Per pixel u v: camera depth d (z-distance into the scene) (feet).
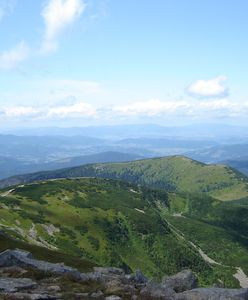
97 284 126.72
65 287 117.70
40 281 125.49
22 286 113.60
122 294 110.32
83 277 134.21
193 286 136.46
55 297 103.24
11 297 99.40
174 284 135.44
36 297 100.78
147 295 110.93
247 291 114.01
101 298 105.81
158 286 117.19
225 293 112.06
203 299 108.99
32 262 151.43
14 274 132.67
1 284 115.55
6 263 149.28
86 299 104.06
